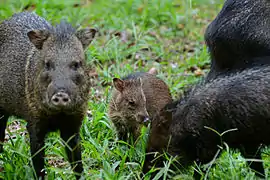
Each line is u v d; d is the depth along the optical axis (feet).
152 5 79.05
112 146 49.70
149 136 45.19
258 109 42.06
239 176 43.47
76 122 43.86
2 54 46.50
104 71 61.41
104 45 68.39
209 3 83.56
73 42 42.29
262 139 43.14
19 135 48.57
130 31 72.79
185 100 44.19
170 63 66.80
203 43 72.69
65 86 40.27
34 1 77.56
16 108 45.19
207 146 43.47
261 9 47.88
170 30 74.79
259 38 47.39
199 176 44.57
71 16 74.90
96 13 78.33
